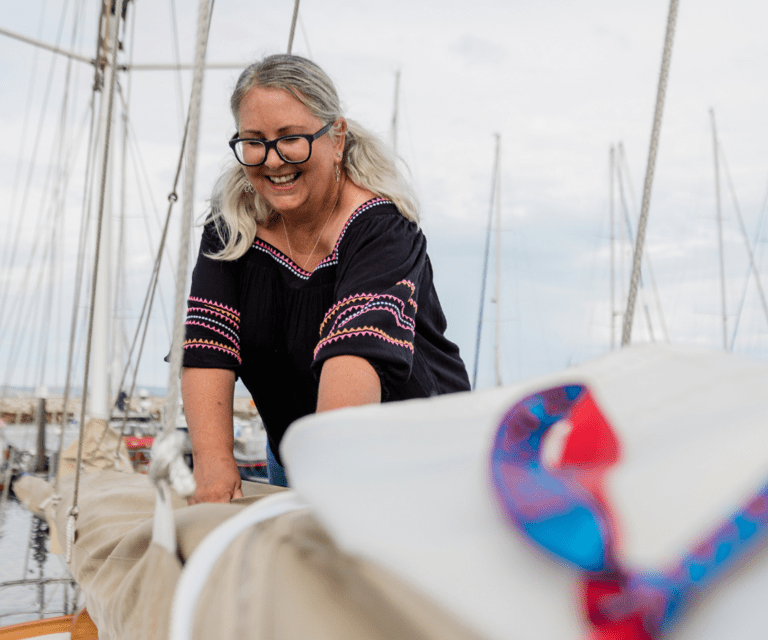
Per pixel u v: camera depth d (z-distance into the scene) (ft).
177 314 2.14
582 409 0.99
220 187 4.22
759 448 0.83
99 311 26.99
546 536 0.85
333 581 1.29
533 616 0.89
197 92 2.25
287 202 3.64
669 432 0.92
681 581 0.81
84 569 3.14
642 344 1.24
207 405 3.79
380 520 1.07
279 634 1.24
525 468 0.95
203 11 2.26
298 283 3.93
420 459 1.10
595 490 0.85
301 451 1.23
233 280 4.03
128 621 2.13
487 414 1.14
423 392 3.92
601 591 0.84
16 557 23.29
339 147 3.78
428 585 0.97
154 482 2.04
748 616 0.79
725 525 0.81
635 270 2.33
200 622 1.44
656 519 0.81
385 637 1.14
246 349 4.07
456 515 1.00
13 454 37.83
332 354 3.16
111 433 13.52
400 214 3.78
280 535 1.51
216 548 1.61
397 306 3.32
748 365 1.07
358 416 1.19
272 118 3.48
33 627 5.08
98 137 26.02
